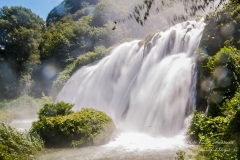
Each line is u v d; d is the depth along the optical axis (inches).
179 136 550.9
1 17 1903.3
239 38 612.4
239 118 316.5
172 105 660.7
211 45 658.2
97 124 525.3
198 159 308.7
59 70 1753.2
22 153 431.5
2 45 1835.6
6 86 1642.5
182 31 860.0
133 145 481.7
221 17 653.9
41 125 518.3
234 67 494.3
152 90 761.6
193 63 675.4
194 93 624.4
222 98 479.2
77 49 1847.9
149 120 692.1
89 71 1242.0
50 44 1840.6
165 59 820.6
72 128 507.2
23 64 1788.9
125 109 844.6
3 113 1071.0
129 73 992.2
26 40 1825.8
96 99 1080.8
